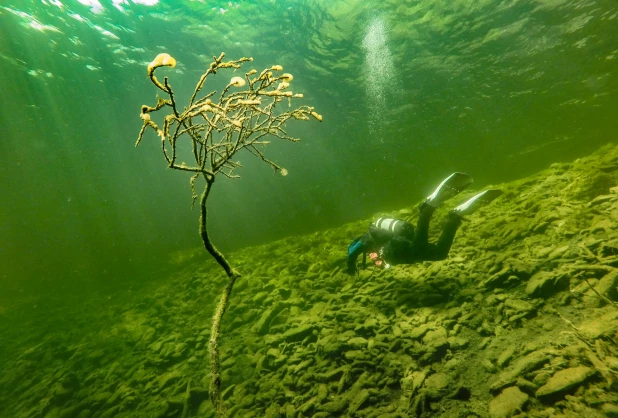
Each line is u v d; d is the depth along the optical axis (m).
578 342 2.23
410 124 23.03
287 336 3.67
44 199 20.22
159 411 3.22
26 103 13.47
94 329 6.11
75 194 22.27
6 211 18.47
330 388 2.80
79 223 19.67
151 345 4.63
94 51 11.62
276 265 6.34
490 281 3.38
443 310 3.30
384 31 13.45
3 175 18.39
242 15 11.70
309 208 22.27
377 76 16.81
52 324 7.18
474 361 2.56
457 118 21.91
